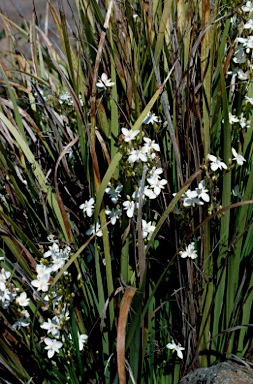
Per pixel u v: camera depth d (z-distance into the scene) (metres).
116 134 0.79
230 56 0.82
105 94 0.82
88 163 0.83
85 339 0.80
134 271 0.81
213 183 0.79
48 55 1.15
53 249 0.78
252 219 0.81
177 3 0.85
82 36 0.94
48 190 0.86
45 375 0.80
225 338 0.84
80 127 0.83
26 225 0.85
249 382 0.79
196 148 0.78
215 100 0.83
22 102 1.13
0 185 0.89
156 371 0.85
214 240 0.83
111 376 0.81
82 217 0.89
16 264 0.76
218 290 0.81
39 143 0.98
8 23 1.23
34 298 0.79
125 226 0.78
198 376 0.81
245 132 0.86
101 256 0.80
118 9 0.83
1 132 0.93
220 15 0.90
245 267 0.80
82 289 0.84
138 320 0.69
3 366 0.81
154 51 0.82
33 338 0.75
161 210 0.84
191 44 0.81
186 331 0.83
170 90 0.85
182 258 0.81
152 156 0.74
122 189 0.79
